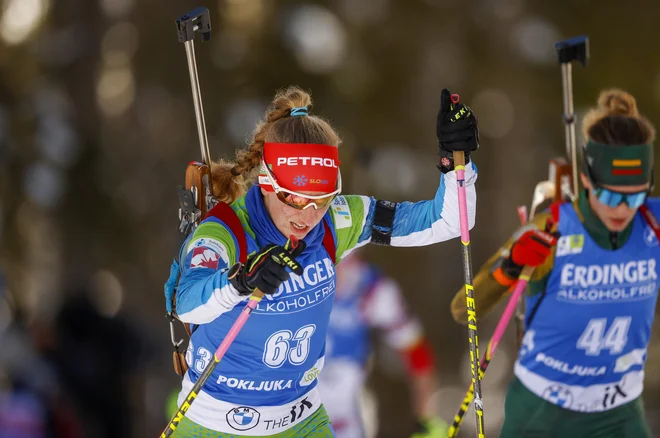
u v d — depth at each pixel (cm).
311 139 1152
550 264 1461
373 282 2145
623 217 1440
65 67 3909
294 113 1181
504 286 1465
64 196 3731
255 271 1076
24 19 4012
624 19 4066
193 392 1163
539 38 4156
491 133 4488
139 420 2922
